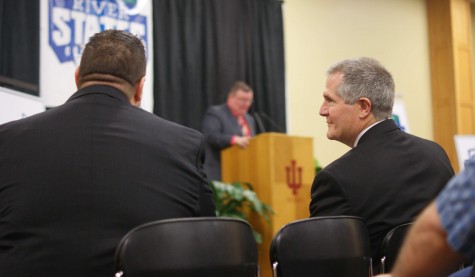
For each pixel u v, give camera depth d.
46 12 4.92
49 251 1.34
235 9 6.12
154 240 1.28
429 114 7.75
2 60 4.77
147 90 5.45
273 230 4.10
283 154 4.24
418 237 0.88
